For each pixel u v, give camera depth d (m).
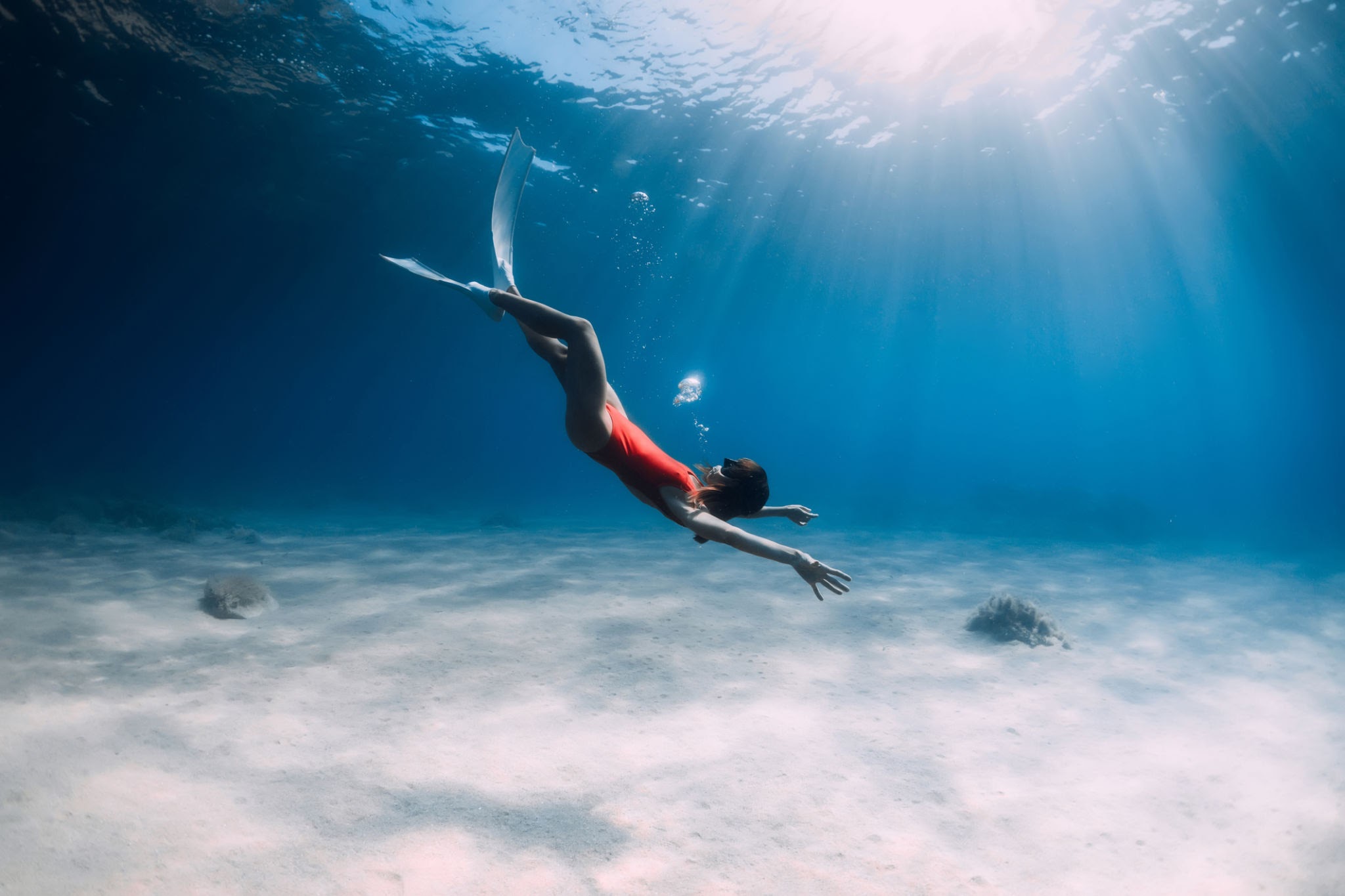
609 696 6.57
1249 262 28.45
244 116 15.87
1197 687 7.61
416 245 24.98
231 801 4.34
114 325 37.31
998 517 30.61
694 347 55.56
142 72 14.10
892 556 16.94
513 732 5.68
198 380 59.53
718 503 3.14
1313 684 7.78
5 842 3.68
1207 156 18.92
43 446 56.03
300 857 3.81
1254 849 4.40
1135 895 3.91
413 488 42.44
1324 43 13.48
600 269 30.03
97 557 11.69
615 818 4.46
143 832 3.92
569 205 22.64
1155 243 27.25
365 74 14.87
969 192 21.77
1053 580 14.05
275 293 30.50
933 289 35.12
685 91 15.92
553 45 14.21
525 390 75.00
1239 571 16.41
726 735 5.84
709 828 4.41
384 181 19.78
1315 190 20.36
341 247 24.83
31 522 15.08
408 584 10.96
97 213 21.36
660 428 85.44
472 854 3.96
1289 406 93.19
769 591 11.64
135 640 7.32
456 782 4.80
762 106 16.59
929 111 16.77
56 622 7.45
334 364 52.41
